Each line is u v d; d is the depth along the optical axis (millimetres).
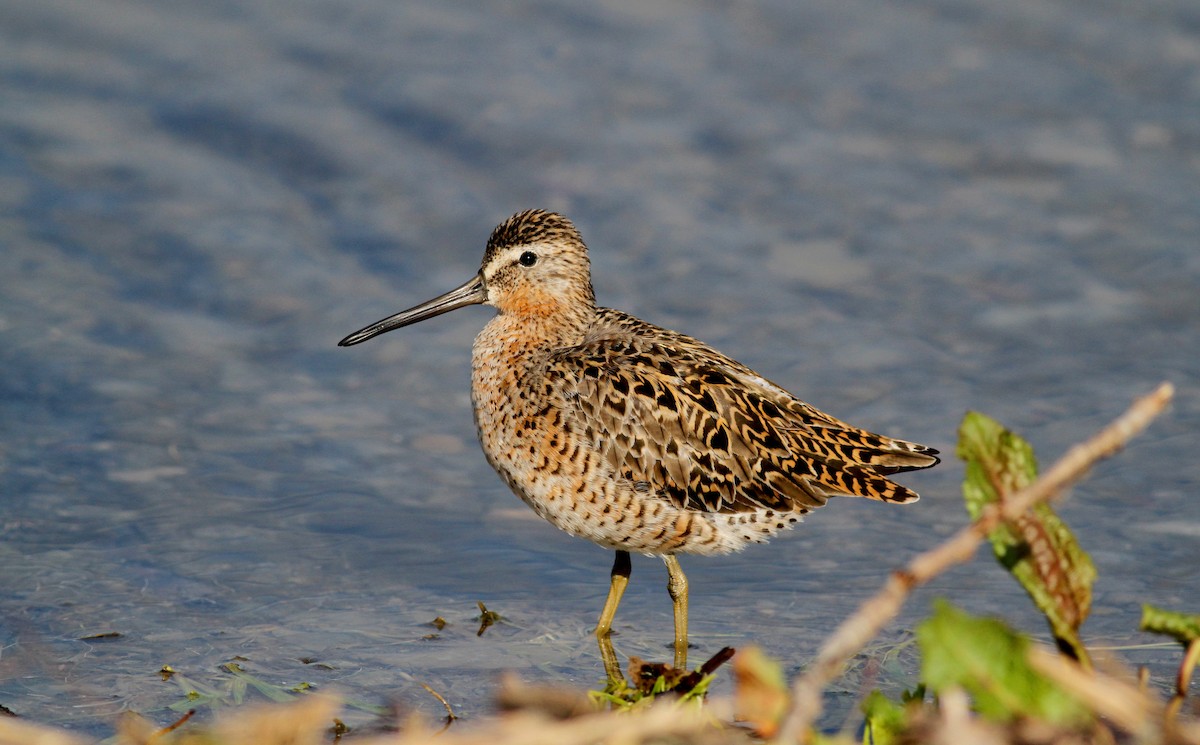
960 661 6242
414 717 7125
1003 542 6789
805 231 16047
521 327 11281
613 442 10414
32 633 10078
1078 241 15727
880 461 10531
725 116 17734
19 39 18734
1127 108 17797
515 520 12281
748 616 10688
